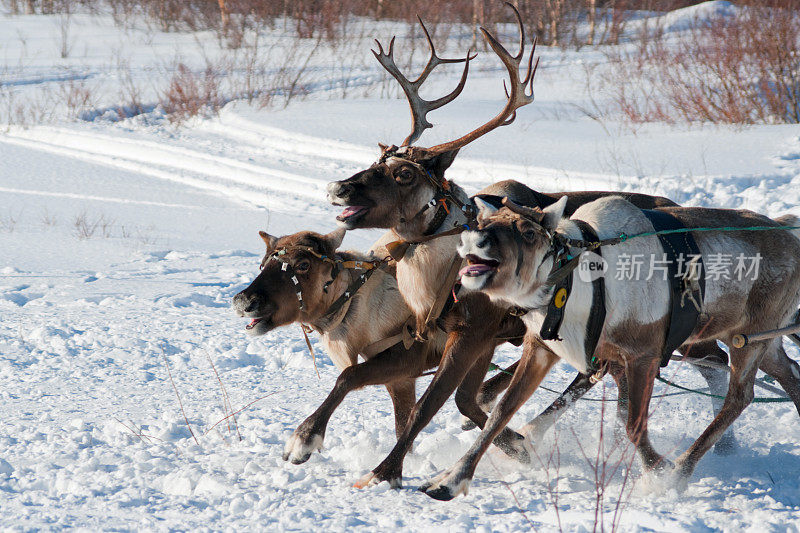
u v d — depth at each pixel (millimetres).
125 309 36594
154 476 19078
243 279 41656
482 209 17766
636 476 19578
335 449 21016
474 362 20500
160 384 27484
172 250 48000
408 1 128250
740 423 23828
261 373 28844
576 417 23922
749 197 48031
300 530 15758
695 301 19547
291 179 63688
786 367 22234
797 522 15602
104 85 99125
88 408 24891
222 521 16281
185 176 67438
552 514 16578
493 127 20344
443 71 102125
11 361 29594
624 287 18531
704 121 70125
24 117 87125
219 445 21797
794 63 71062
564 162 58562
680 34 111688
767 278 20891
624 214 19234
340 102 88125
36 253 47219
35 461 20188
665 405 25328
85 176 68188
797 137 60688
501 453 21375
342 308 20797
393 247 20141
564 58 106375
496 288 17141
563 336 18406
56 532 15570
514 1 123938
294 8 125125
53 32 130000
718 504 17453
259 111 84812
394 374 20500
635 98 79875
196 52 116000
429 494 17734
